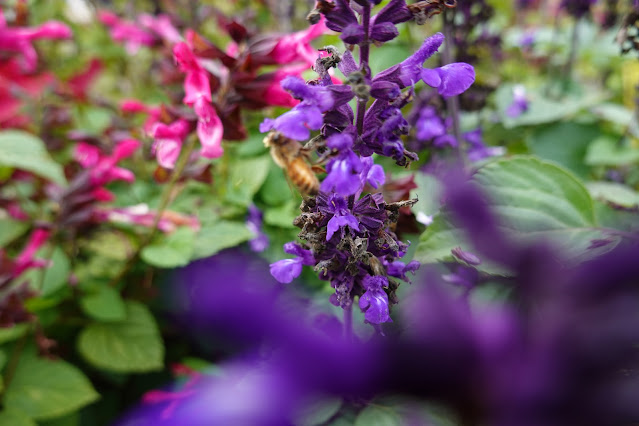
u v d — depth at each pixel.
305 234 0.14
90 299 0.21
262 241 0.21
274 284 0.19
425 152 0.22
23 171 0.23
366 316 0.13
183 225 0.21
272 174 0.22
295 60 0.19
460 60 0.23
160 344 0.21
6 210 0.23
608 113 0.28
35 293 0.19
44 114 0.26
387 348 0.05
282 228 0.21
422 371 0.05
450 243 0.14
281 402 0.05
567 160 0.27
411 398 0.05
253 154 0.22
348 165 0.13
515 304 0.05
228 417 0.05
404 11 0.13
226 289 0.05
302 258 0.14
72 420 0.20
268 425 0.05
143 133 0.23
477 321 0.05
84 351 0.20
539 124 0.28
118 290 0.22
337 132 0.13
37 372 0.20
